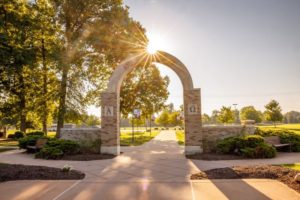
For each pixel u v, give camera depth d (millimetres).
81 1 21156
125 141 24562
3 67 12508
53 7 21781
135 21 25125
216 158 11797
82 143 14742
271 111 56219
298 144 14125
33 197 5965
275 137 14141
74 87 21531
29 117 25719
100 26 22141
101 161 11625
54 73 21953
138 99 31938
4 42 11398
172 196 5941
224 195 5918
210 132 14414
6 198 5906
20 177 7941
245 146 12445
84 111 22500
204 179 7531
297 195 5812
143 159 12102
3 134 41375
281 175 7453
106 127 14219
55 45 20672
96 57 23844
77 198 5867
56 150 12750
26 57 12234
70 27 22844
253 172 7855
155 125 98875
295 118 133500
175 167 9797
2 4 12906
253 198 5652
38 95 21828
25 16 13852
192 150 13852
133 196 5996
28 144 16234
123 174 8578
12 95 21438
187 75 14297
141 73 31047
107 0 22453
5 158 13125
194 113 14047
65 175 8227
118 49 23188
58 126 21516
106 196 6016
